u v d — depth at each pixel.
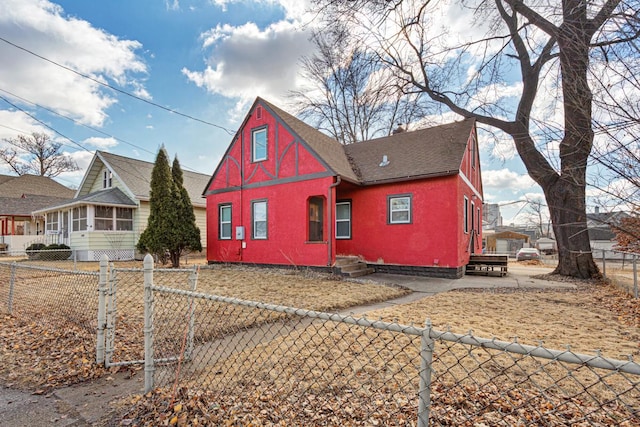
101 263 3.55
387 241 11.02
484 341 1.40
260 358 3.40
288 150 11.16
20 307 5.69
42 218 22.36
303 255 10.61
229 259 12.81
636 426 2.12
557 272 10.77
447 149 11.01
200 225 19.53
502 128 11.54
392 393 2.36
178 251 12.39
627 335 4.21
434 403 2.42
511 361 3.31
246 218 12.35
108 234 15.59
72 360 3.66
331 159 11.12
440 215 10.08
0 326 5.01
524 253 22.59
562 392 2.63
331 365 2.87
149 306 2.91
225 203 13.10
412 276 10.28
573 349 3.70
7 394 2.97
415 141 12.54
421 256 10.35
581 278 10.07
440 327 4.60
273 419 2.27
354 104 19.06
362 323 1.72
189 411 2.46
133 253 16.38
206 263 14.23
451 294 7.38
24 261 14.48
